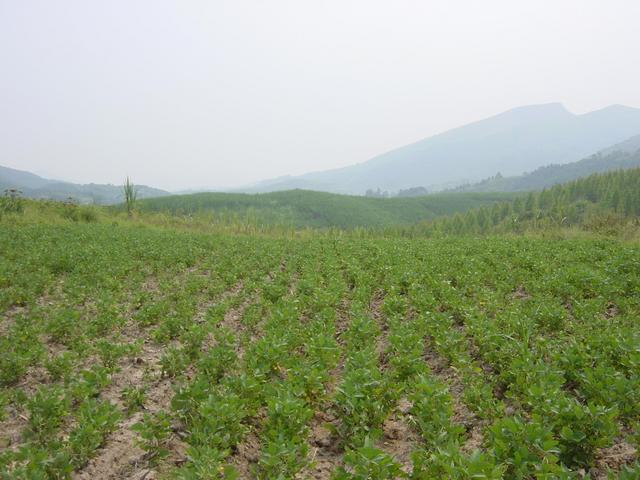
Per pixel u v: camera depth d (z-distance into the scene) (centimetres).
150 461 500
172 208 13338
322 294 1162
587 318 923
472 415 608
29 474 408
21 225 2552
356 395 553
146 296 1218
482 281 1412
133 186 3969
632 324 883
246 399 559
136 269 1625
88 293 1232
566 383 661
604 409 485
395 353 814
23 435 527
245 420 592
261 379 638
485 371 758
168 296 1244
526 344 714
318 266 1745
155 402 658
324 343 752
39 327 880
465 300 1115
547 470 398
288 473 450
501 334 781
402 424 608
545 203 10488
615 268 1341
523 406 606
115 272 1478
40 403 548
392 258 1792
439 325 894
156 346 905
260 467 494
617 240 2216
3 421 587
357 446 505
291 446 458
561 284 1205
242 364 744
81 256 1647
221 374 714
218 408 513
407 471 483
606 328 807
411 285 1263
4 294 1113
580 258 1667
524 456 416
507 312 947
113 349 761
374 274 1565
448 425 508
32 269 1453
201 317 1082
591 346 705
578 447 477
